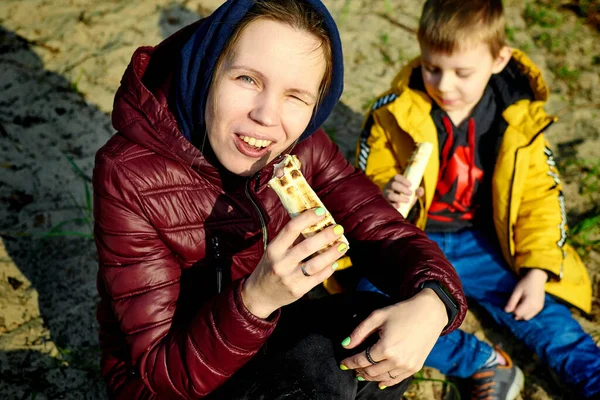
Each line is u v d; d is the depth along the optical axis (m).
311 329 1.52
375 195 1.74
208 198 1.48
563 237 2.21
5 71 2.86
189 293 1.57
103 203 1.42
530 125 2.24
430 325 1.40
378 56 3.26
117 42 3.06
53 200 2.46
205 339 1.30
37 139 2.64
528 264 2.17
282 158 1.50
